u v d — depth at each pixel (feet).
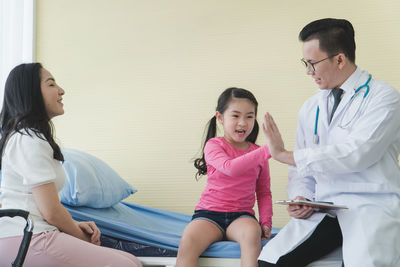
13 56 10.73
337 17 10.37
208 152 6.38
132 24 11.27
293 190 5.75
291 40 10.54
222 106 6.55
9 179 5.29
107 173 7.72
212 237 5.78
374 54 10.18
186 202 10.68
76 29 11.47
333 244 5.17
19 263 4.01
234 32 10.81
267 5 10.70
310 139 5.78
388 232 4.73
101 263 5.15
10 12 10.76
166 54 11.07
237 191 6.17
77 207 6.89
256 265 5.31
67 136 11.25
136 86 11.12
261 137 10.46
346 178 5.21
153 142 10.94
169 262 5.88
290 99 10.44
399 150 5.39
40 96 5.55
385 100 5.12
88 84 11.30
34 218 5.18
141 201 10.85
